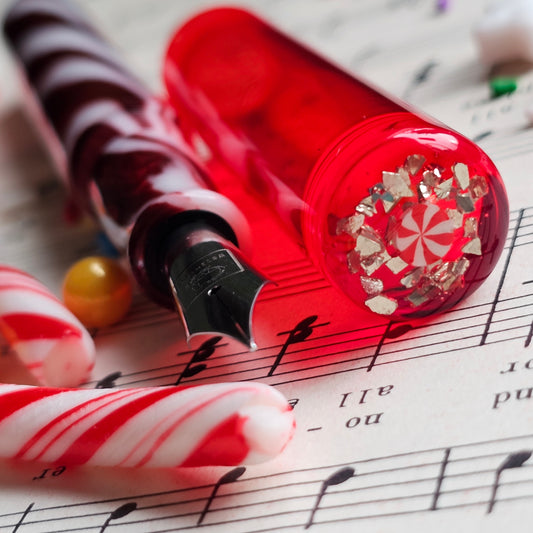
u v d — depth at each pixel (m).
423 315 0.17
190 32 0.19
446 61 0.21
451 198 0.16
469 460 0.15
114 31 0.27
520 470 0.15
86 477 0.16
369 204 0.16
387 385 0.16
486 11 0.21
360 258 0.16
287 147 0.17
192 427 0.16
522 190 0.18
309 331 0.17
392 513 0.15
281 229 0.18
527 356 0.16
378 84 0.21
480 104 0.20
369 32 0.23
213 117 0.19
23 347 0.17
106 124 0.19
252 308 0.16
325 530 0.15
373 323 0.17
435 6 0.23
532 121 0.19
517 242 0.17
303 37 0.23
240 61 0.18
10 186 0.22
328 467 0.16
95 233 0.20
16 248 0.20
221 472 0.16
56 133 0.19
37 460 0.17
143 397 0.16
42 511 0.16
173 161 0.18
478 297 0.17
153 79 0.23
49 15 0.22
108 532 0.16
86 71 0.20
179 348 0.18
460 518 0.15
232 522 0.16
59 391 0.17
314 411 0.16
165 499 0.16
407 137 0.16
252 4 0.26
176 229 0.17
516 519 0.15
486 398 0.16
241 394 0.16
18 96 0.25
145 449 0.16
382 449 0.16
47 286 0.19
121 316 0.18
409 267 0.16
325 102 0.17
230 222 0.17
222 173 0.20
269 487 0.16
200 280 0.16
